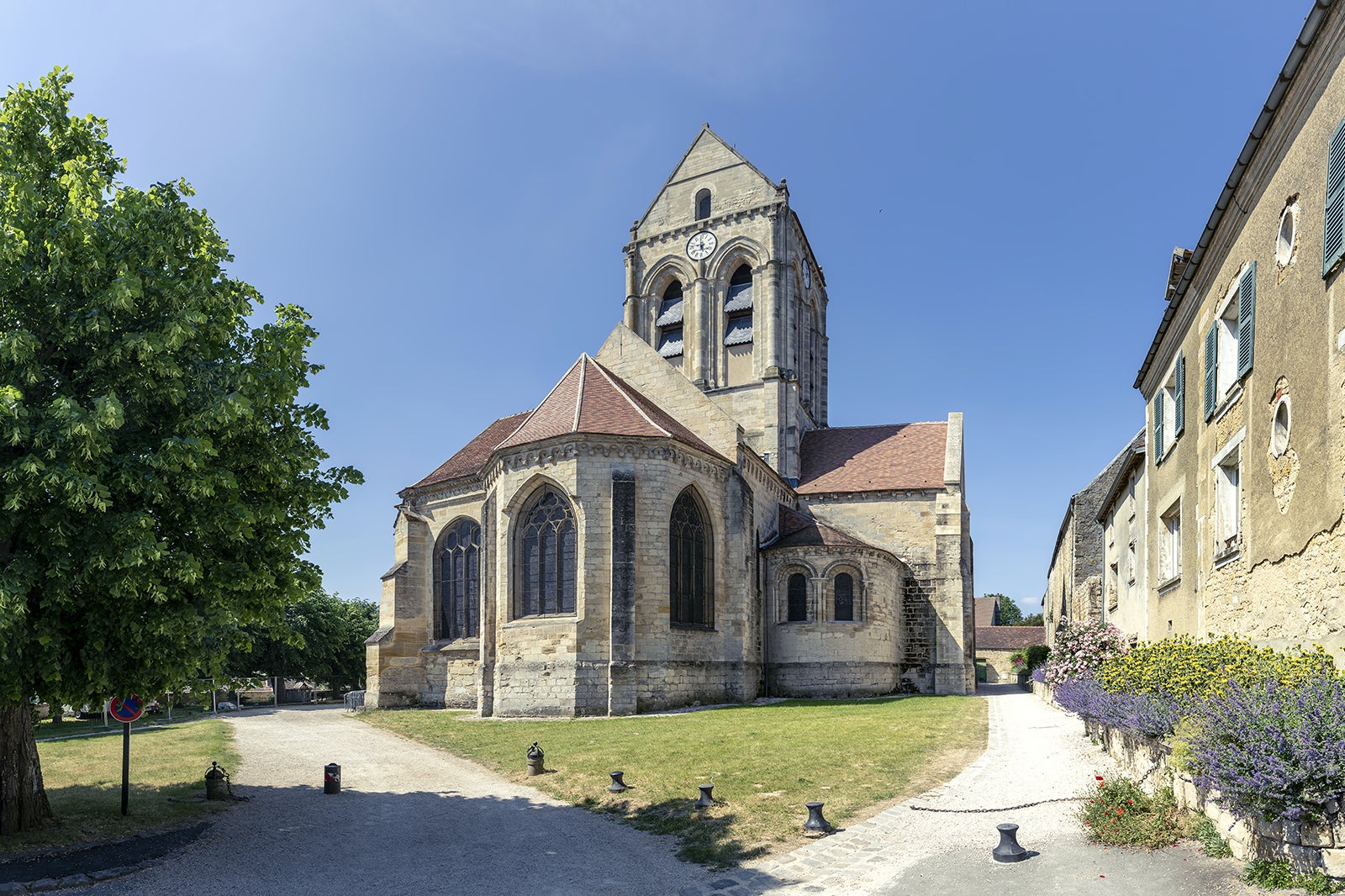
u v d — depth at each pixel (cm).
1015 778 1491
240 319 1546
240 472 1482
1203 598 1642
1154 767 1206
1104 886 914
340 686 6644
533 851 1285
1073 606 3772
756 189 5019
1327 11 1014
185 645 1315
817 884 1034
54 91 1424
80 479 1105
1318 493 1102
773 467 4675
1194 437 1714
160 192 1400
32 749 1446
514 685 3116
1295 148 1160
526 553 3269
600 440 3156
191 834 1423
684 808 1465
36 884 1131
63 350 1283
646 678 3073
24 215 1219
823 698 3753
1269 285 1264
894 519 4438
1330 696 878
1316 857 805
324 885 1154
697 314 5025
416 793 1781
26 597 1180
